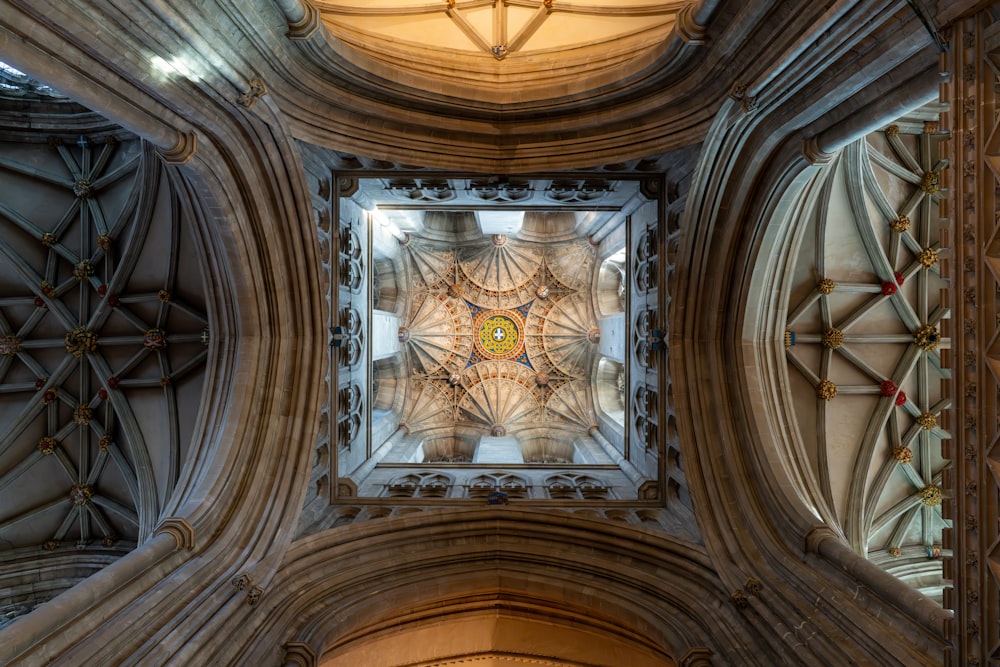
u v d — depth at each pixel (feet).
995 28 14.14
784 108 23.48
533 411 67.41
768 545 27.14
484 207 41.78
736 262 30.25
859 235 32.63
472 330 68.85
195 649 21.34
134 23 17.90
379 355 51.52
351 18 32.27
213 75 22.04
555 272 66.59
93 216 34.60
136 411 35.35
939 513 36.83
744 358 31.32
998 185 14.15
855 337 33.71
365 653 31.17
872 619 20.44
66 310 35.42
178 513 26.22
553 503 34.60
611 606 28.55
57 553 36.40
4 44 15.48
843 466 34.30
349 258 38.47
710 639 25.04
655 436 38.27
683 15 25.61
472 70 34.17
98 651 18.76
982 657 15.14
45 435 36.29
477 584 30.53
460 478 41.75
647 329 38.63
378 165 34.32
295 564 28.68
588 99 31.45
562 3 34.73
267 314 31.24
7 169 34.14
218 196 25.67
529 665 34.12
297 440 31.30
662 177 35.14
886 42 17.54
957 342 15.21
